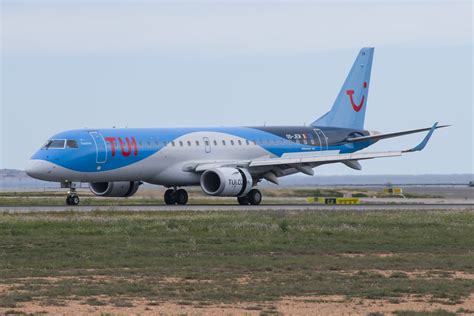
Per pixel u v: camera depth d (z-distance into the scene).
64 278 76.38
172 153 171.00
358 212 144.50
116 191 174.12
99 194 175.38
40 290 69.50
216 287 71.44
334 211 146.62
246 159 181.38
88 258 88.38
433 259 90.44
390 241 105.75
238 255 92.44
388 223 125.25
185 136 173.88
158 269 81.50
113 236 107.06
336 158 177.12
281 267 83.50
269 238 106.56
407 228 120.12
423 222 126.88
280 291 69.50
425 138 176.88
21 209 149.25
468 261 88.88
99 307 62.47
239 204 178.25
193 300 65.62
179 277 76.94
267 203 193.50
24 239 102.94
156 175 170.75
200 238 105.56
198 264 84.75
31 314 59.09
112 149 163.38
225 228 115.00
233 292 69.00
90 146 161.50
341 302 65.50
